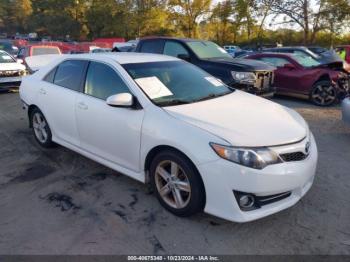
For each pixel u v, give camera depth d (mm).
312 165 3133
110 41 37438
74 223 3141
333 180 4062
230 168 2736
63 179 4043
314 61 9656
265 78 7262
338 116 7480
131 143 3459
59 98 4398
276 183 2793
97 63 4066
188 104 3484
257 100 3965
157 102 3439
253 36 47031
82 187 3836
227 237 2943
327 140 5676
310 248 2807
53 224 3127
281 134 3000
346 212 3348
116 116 3570
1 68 9594
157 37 8586
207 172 2820
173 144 3014
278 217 3246
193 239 2916
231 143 2773
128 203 3482
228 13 47688
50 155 4812
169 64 4207
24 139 5535
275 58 9539
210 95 3873
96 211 3340
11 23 86812
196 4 49750
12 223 3145
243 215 2793
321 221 3188
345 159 4770
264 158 2766
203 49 7953
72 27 59250
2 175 4164
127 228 3062
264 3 40312
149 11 48688
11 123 6578
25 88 5160
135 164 3516
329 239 2922
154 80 3736
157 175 3311
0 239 2910
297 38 42312
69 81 4383
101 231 3021
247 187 2736
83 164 4484
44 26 66938
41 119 5012
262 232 3014
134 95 3510
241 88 6875
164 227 3076
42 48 13648
